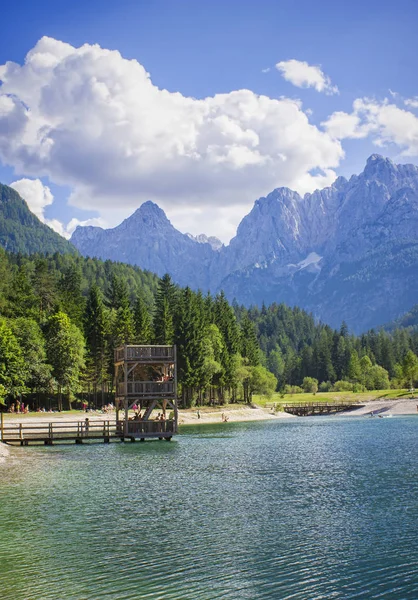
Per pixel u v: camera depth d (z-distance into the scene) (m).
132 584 20.91
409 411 153.00
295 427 102.19
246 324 185.88
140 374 78.50
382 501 33.59
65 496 35.38
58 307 130.50
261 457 54.91
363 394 196.00
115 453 58.62
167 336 131.50
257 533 26.97
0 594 20.03
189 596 19.94
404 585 20.83
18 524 28.53
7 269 195.12
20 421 87.88
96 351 124.25
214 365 131.75
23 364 100.19
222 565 22.73
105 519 29.55
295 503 33.28
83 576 21.64
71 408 123.25
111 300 151.00
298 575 21.78
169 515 30.36
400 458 52.97
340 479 41.41
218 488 38.12
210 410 132.50
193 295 156.38
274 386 170.75
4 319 107.94
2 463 50.62
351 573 21.92
